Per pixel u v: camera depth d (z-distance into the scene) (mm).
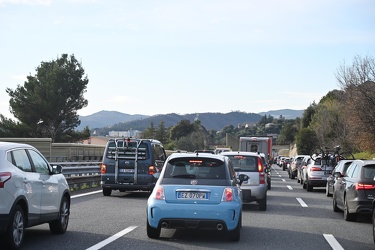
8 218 9344
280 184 35219
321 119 74188
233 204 11453
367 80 47188
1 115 62531
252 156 18594
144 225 13844
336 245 11625
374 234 11836
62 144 41625
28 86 66688
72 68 68312
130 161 21953
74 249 10367
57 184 11891
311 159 30266
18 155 10359
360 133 46750
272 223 15125
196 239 12023
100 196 22297
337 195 17859
